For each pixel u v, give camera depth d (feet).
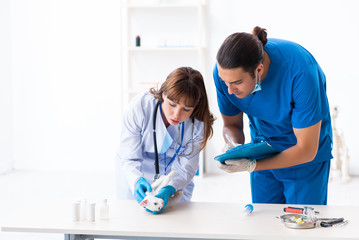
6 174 18.12
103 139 18.72
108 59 18.42
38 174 18.17
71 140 18.86
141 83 17.71
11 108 18.93
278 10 17.40
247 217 6.48
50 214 6.62
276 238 5.76
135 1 18.25
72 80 18.65
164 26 18.08
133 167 7.32
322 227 6.07
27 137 19.02
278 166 6.91
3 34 18.22
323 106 6.82
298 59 6.68
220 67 6.10
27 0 18.49
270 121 7.42
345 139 17.60
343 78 17.35
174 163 7.61
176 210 6.82
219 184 16.33
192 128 7.34
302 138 6.81
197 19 17.87
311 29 17.31
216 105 18.03
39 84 18.79
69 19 18.42
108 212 6.60
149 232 5.90
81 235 6.52
